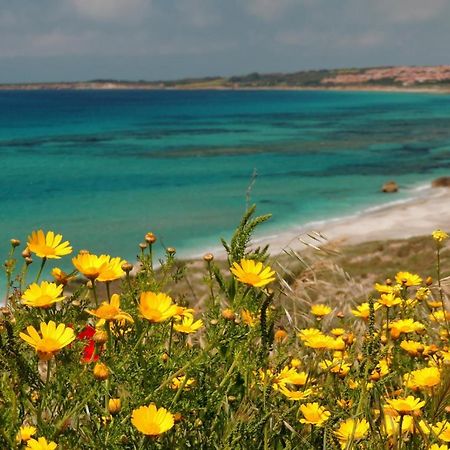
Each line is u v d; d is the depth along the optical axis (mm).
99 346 2021
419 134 95375
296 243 28344
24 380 1890
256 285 2168
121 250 32156
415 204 42594
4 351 1879
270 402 2504
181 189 50562
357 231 34156
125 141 87625
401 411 2355
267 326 2334
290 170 60250
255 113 153125
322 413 2461
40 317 2047
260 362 2293
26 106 198750
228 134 97562
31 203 44562
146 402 1966
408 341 3299
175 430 2105
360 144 82812
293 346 3277
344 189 49562
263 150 76875
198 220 38938
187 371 2055
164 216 40344
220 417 2254
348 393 2643
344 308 4109
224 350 2318
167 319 2203
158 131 103875
